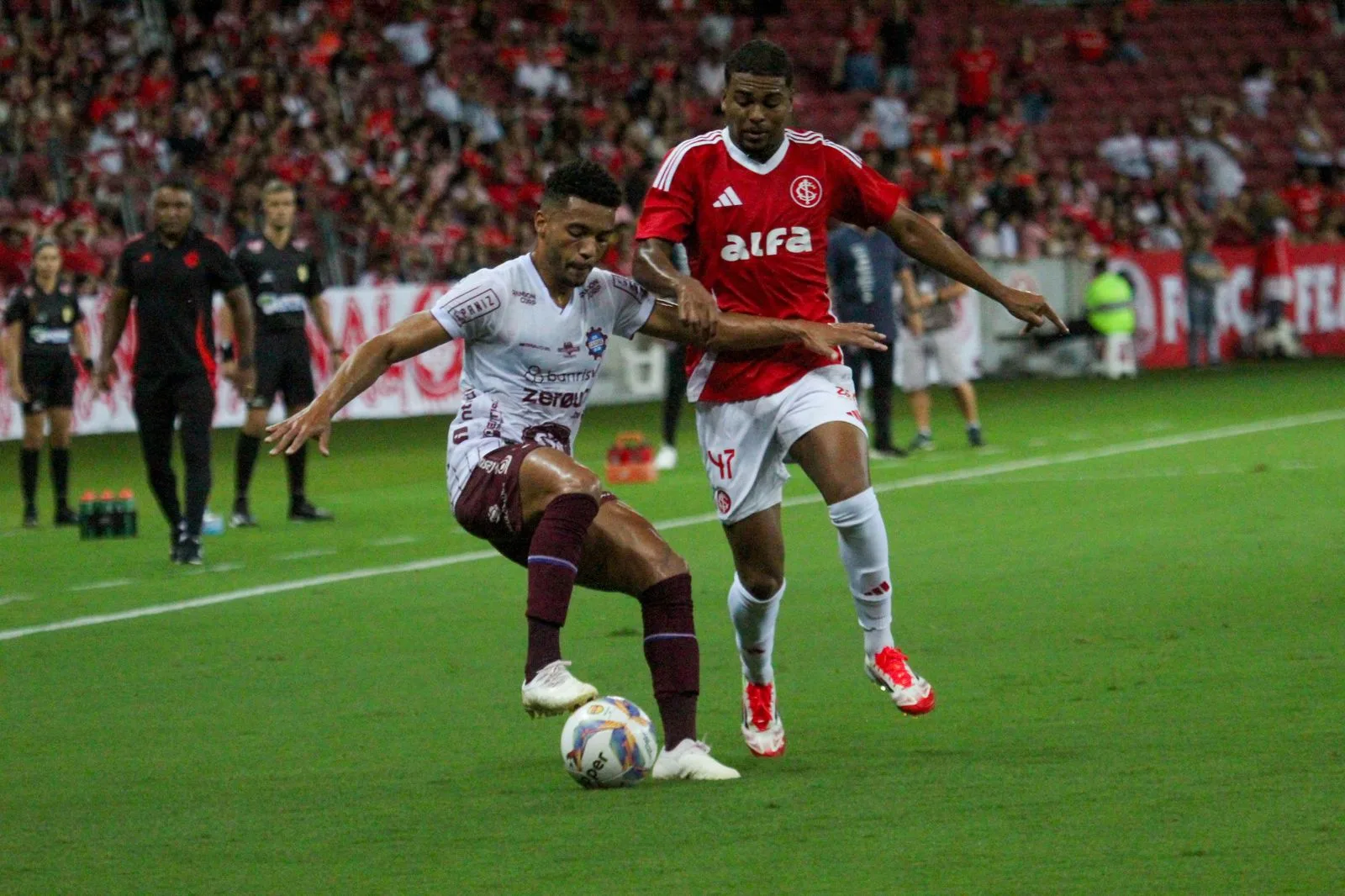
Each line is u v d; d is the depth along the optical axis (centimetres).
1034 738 1756
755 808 1514
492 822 1491
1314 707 1845
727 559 3131
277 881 1334
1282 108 10481
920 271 5150
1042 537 3256
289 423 1612
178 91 7656
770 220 1806
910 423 5888
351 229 7112
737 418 1800
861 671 2162
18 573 3183
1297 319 8806
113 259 6525
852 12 9588
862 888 1271
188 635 2519
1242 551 3006
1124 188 9112
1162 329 8369
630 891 1280
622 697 2044
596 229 1659
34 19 7675
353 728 1916
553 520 1608
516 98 8631
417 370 6869
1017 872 1295
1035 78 9894
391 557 3269
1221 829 1392
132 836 1480
